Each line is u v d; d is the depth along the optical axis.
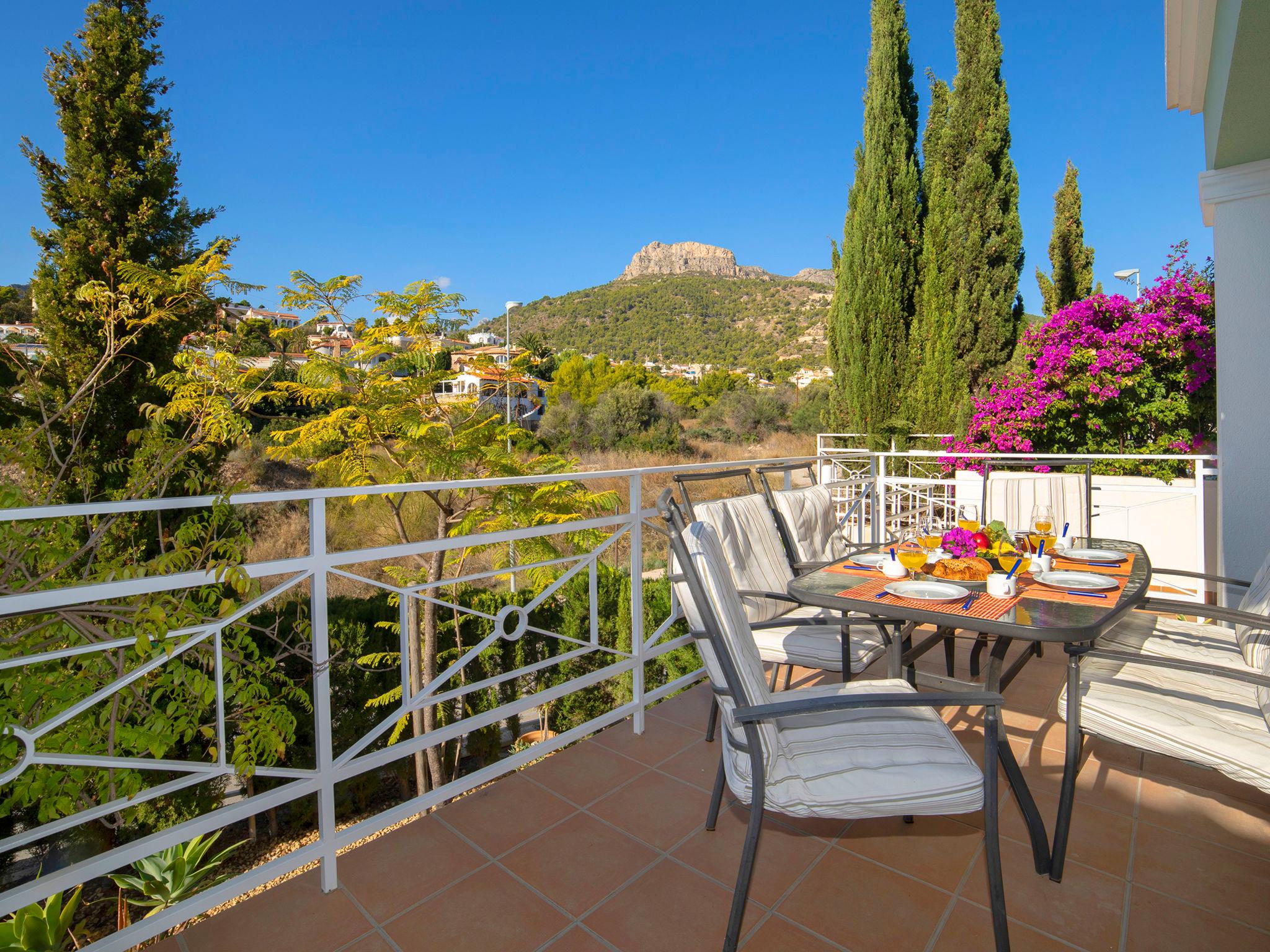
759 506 2.90
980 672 3.35
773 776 1.51
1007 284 9.55
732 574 2.57
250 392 5.62
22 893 1.37
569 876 1.83
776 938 1.58
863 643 2.38
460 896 1.76
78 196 5.42
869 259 10.16
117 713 2.34
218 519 3.18
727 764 1.61
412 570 6.62
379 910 1.71
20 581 2.67
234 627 2.79
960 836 2.00
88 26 5.76
